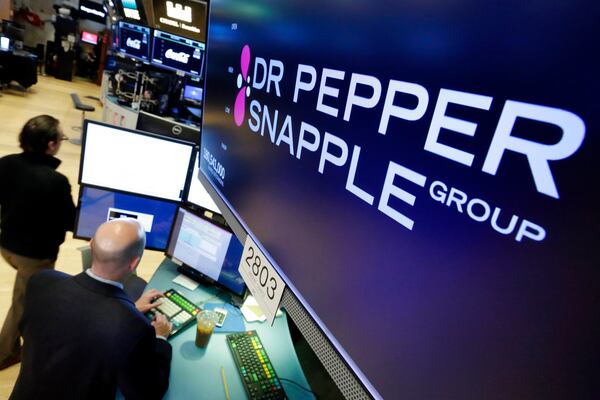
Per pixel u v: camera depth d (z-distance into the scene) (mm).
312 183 708
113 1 4172
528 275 342
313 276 711
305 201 736
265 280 905
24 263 1751
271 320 847
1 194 1698
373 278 548
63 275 1177
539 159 332
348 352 606
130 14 4016
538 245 333
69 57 11055
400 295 498
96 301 1066
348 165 602
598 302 290
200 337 1316
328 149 654
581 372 303
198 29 3877
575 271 305
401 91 490
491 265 376
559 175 317
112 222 1183
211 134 1386
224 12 1162
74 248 2969
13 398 1067
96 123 1511
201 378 1224
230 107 1158
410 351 481
